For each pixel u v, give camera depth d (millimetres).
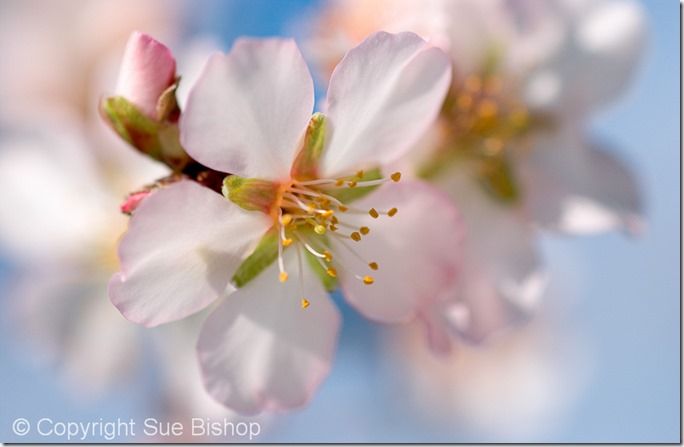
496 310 248
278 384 224
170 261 215
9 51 298
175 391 278
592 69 256
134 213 212
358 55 216
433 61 219
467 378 296
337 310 227
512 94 255
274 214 222
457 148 251
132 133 219
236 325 223
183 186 213
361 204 227
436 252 229
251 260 223
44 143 282
